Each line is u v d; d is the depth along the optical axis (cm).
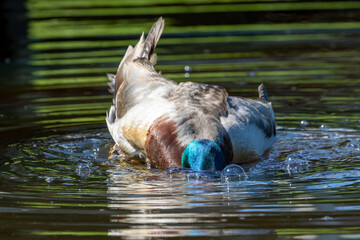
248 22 2177
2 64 1795
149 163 1079
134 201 890
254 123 1068
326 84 1532
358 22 2138
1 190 942
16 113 1379
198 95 1059
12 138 1217
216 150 980
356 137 1189
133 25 2128
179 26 2133
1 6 2334
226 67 1686
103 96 1497
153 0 2536
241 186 950
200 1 2489
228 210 849
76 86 1573
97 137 1232
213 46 1905
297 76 1596
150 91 1109
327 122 1285
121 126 1109
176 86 1105
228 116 1041
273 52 1828
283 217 821
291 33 2033
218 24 2153
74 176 1013
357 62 1702
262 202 876
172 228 793
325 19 2205
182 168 998
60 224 811
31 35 2064
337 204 862
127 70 1186
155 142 1030
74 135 1240
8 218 833
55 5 2466
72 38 2017
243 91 1484
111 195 918
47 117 1348
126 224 809
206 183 970
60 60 1791
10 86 1588
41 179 997
